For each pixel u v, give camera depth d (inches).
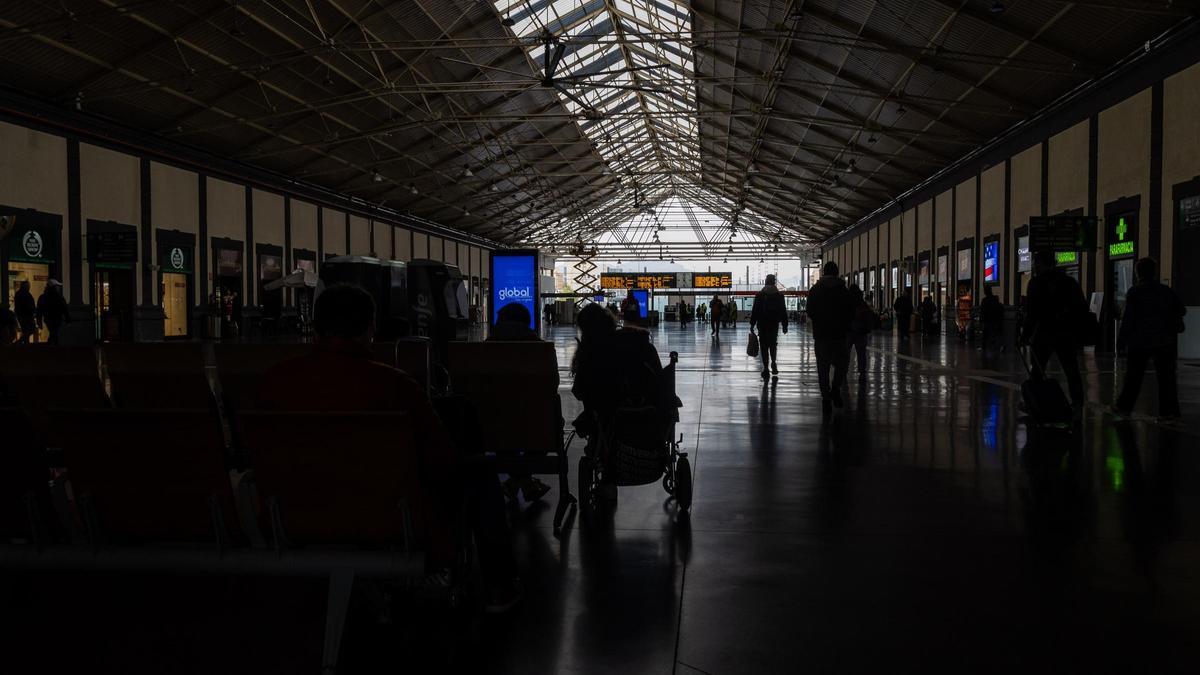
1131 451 276.7
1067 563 159.3
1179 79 681.6
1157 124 713.6
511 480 215.2
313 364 116.2
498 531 137.9
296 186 1413.6
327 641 109.8
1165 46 694.5
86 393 187.9
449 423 140.9
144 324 1023.6
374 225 1763.0
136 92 916.6
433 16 941.2
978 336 1117.7
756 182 1967.3
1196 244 659.4
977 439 304.3
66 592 148.9
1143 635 125.2
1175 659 116.8
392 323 217.8
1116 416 350.0
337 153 1348.4
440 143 1455.5
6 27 731.4
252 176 1274.6
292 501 113.7
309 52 893.8
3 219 791.7
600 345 204.5
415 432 117.3
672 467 220.1
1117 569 155.6
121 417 112.4
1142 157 738.8
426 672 114.6
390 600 141.1
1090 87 823.1
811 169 1654.8
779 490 224.2
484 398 196.9
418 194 1722.4
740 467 256.1
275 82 1007.6
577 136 1638.8
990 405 406.6
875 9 815.1
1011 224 1051.9
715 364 706.2
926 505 206.1
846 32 885.8
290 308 1400.1
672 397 211.8
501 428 197.6
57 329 763.4
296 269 1425.9
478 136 1467.8
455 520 129.4
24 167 835.4
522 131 1505.9
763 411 388.8
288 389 115.6
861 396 448.5
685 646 122.3
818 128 1320.1
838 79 1058.7
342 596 112.5
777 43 964.0
